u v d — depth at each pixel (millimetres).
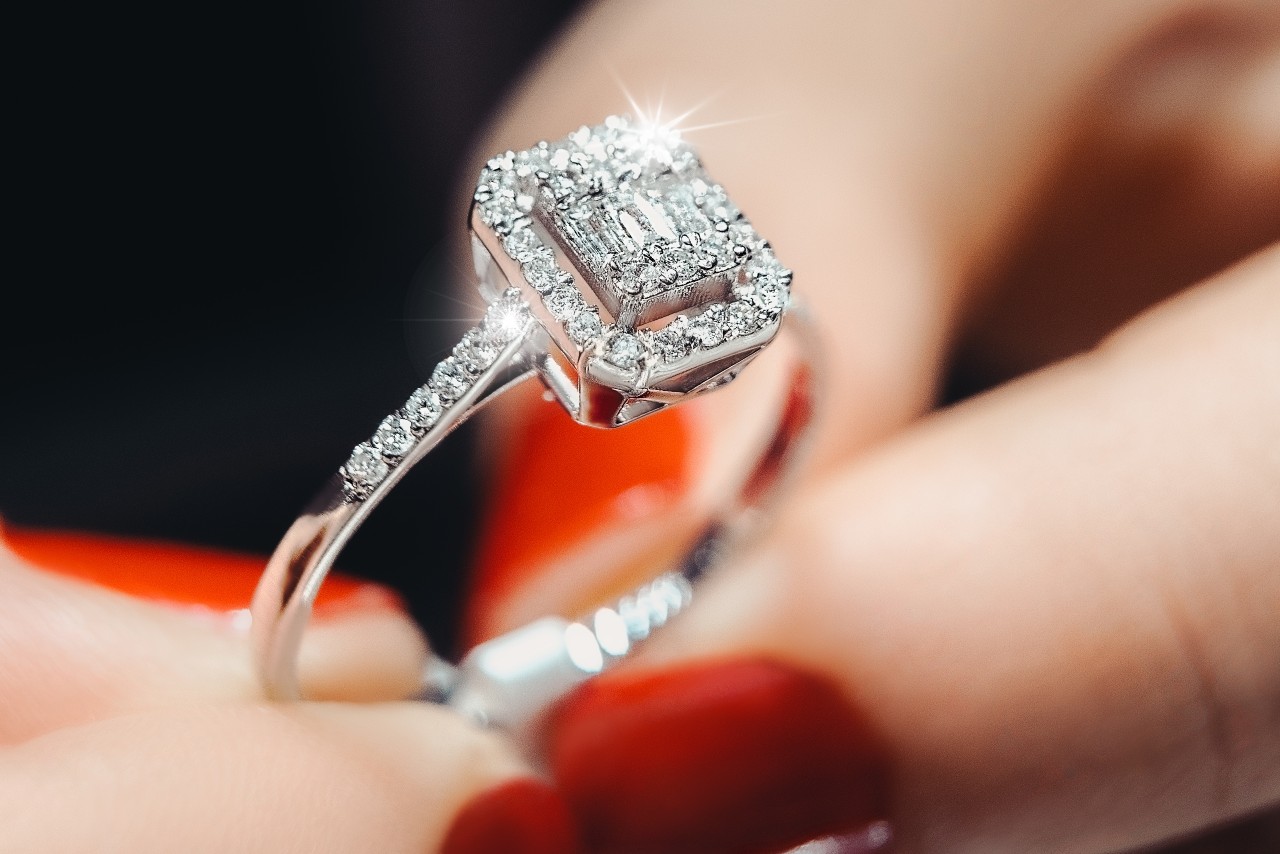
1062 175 91
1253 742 75
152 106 96
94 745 70
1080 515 76
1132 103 91
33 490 90
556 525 89
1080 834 75
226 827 68
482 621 86
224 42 98
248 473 91
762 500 88
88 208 95
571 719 79
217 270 98
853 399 89
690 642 81
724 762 74
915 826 74
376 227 100
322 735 72
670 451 90
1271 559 74
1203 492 76
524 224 68
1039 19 92
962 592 75
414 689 81
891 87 93
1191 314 82
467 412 69
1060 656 74
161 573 83
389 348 96
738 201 92
